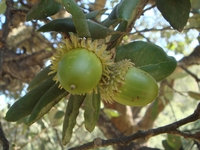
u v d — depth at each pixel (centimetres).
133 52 11
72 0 9
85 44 10
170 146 19
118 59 11
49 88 12
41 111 11
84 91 10
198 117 11
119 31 11
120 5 10
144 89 11
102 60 10
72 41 10
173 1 11
